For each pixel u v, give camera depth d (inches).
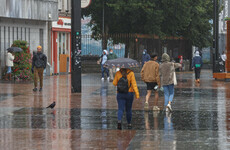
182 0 2952.8
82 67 2765.7
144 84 1689.2
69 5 2600.9
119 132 698.2
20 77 1838.1
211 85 1705.2
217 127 740.0
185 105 1048.2
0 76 1873.8
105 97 1211.9
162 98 1198.9
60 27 2480.3
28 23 2113.7
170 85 961.5
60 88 1492.4
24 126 750.5
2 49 1919.3
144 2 2859.3
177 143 610.5
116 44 2785.4
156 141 625.6
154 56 971.9
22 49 1866.4
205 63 3927.2
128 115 740.0
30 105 1031.6
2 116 862.5
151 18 2888.8
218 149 573.0
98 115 878.4
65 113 905.5
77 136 665.0
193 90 1465.3
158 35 2928.2
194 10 3292.3
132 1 2842.0
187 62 3312.0
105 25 3191.4
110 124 773.3
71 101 1115.9
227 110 957.8
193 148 579.5
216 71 2126.0
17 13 1940.2
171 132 695.1
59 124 772.0
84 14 3289.9
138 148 581.0
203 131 702.5
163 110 962.1
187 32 3383.4
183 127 740.7
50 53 2383.1
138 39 2822.3
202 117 855.1
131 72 739.4
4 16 1854.1
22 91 1370.6
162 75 964.0
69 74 2487.7
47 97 1205.7
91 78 2140.7
